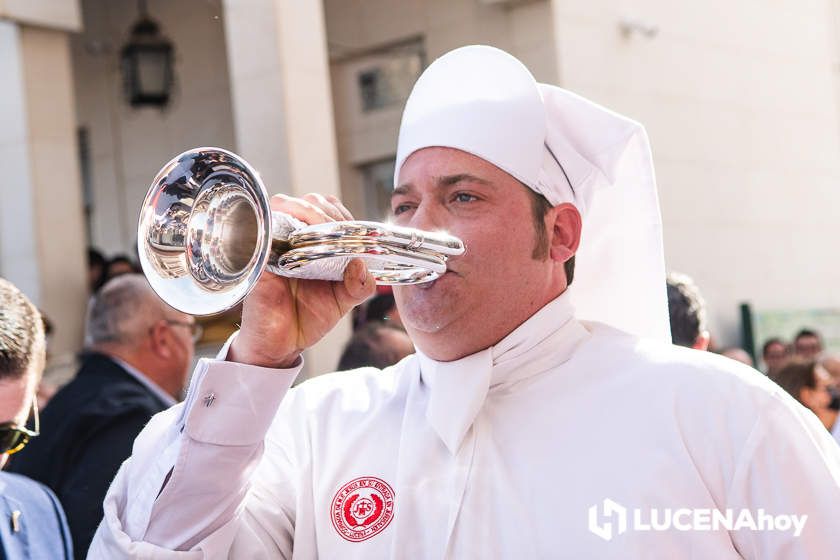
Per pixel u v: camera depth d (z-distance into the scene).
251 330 1.98
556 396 2.11
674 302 3.68
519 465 2.05
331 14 8.77
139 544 1.97
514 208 2.13
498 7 7.80
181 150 9.33
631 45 8.26
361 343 3.96
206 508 2.00
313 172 6.43
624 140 2.31
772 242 9.77
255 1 6.45
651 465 1.97
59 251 7.02
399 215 2.23
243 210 1.73
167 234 1.75
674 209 8.77
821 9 10.80
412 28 8.39
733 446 1.96
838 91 10.90
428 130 2.16
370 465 2.15
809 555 1.90
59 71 7.11
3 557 2.44
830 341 9.65
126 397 3.68
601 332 2.27
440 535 2.02
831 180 10.60
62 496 3.48
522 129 2.17
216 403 1.97
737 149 9.50
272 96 6.39
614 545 1.92
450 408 2.09
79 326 7.05
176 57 9.32
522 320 2.15
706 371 2.04
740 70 9.64
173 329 3.99
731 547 1.93
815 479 1.95
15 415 2.38
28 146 6.93
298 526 2.15
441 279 2.06
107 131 9.80
